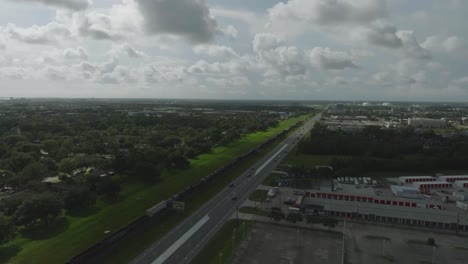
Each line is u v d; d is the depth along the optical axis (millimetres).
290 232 114000
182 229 115750
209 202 144125
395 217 123875
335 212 131000
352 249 102000
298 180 179000
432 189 171750
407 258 96938
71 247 100250
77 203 131125
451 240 109188
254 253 98625
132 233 111688
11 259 92312
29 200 115188
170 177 182250
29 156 188625
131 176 182125
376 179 191000
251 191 160375
